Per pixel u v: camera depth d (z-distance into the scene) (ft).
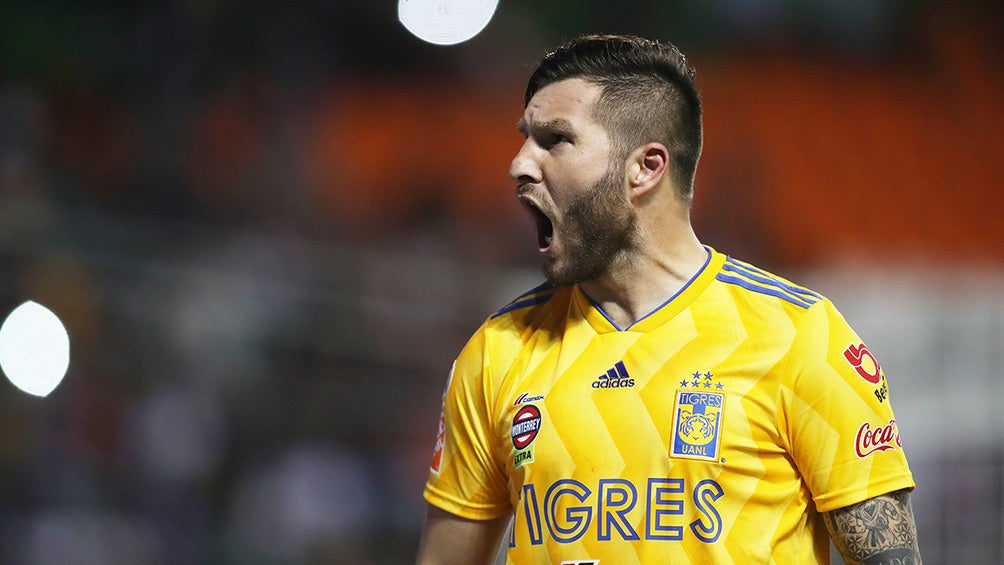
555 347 29.12
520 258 121.80
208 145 121.60
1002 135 164.96
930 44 171.42
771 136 155.02
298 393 82.12
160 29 128.06
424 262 96.53
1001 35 171.94
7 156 106.83
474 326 87.25
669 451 26.68
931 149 161.48
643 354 27.73
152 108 123.24
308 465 80.89
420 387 84.79
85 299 77.61
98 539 75.46
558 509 27.40
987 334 87.20
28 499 74.74
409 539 81.46
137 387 78.54
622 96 28.22
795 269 134.21
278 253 84.74
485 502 30.12
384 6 146.82
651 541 26.40
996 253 151.64
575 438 27.50
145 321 79.25
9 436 75.00
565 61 28.81
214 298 81.41
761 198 143.23
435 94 150.71
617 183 28.02
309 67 134.00
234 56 128.57
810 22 168.86
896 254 145.79
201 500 78.74
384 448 82.94
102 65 128.06
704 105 157.48
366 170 137.08
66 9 132.67
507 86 152.25
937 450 82.79
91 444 76.84
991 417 84.28
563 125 28.12
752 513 26.37
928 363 87.76
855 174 155.02
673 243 28.58
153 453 77.61
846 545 26.78
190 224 116.26
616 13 157.48
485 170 142.10
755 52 166.40
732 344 27.30
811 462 26.66
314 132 131.95
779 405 26.71
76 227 78.69
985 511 80.23
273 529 78.74
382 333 84.69
